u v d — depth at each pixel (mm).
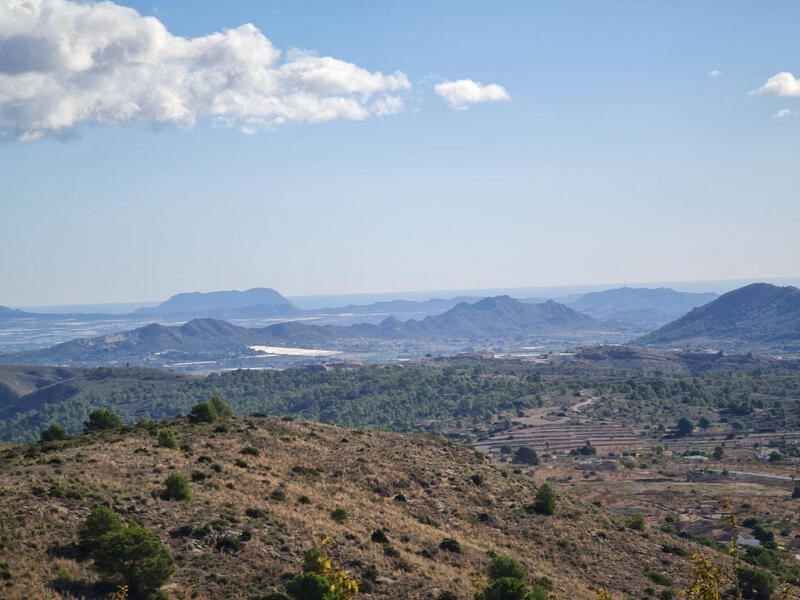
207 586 49344
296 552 57281
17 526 50719
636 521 95500
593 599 63438
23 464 68812
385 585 55469
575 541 82125
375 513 75750
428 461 103062
